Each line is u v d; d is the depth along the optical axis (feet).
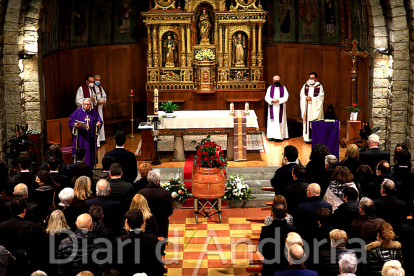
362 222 19.77
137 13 52.11
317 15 50.44
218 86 50.52
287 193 23.71
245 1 49.03
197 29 50.08
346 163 27.78
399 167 26.17
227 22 49.26
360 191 26.02
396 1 37.93
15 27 37.09
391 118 40.04
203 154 32.53
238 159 41.37
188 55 49.98
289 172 25.52
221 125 40.98
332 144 39.34
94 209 19.10
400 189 25.02
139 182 26.16
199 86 50.19
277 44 51.83
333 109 50.39
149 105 50.55
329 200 23.53
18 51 37.76
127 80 52.90
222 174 33.55
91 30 49.80
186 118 40.81
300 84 52.37
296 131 51.85
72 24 47.75
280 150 45.21
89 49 49.80
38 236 18.17
